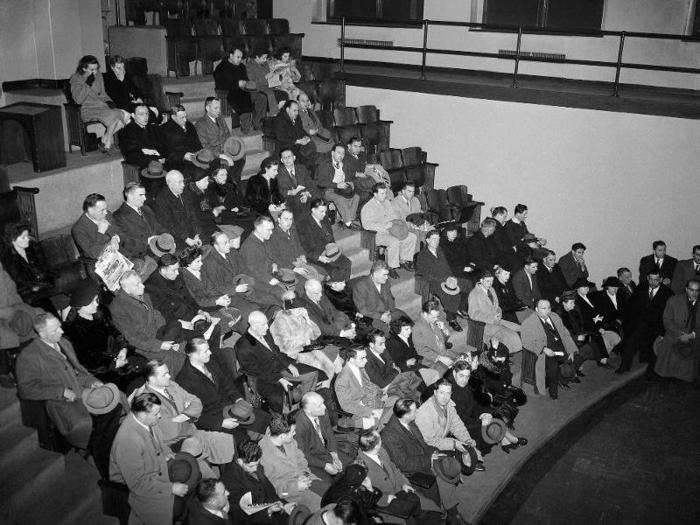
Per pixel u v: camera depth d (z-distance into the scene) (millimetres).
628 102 10703
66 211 8141
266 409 6977
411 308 9836
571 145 11328
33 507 5488
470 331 9500
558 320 9297
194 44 11742
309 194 9734
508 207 12117
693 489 7312
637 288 9875
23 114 7746
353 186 10812
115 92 9547
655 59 12594
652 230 11023
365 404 7176
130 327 6605
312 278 8719
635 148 10836
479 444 7641
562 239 11797
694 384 9555
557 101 11273
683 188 10633
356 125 11805
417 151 12117
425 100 12438
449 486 6938
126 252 7695
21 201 7000
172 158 8992
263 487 5871
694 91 12156
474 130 12102
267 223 8281
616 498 7152
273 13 15539
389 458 6586
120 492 5484
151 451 5496
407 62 14547
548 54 13289
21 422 5996
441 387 7031
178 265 7336
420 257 9953
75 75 8797
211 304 7523
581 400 9031
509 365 8859
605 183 11203
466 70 13953
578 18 13055
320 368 7504
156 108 9539
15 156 8336
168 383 5992
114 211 8648
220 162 9203
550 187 11664
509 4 13508
